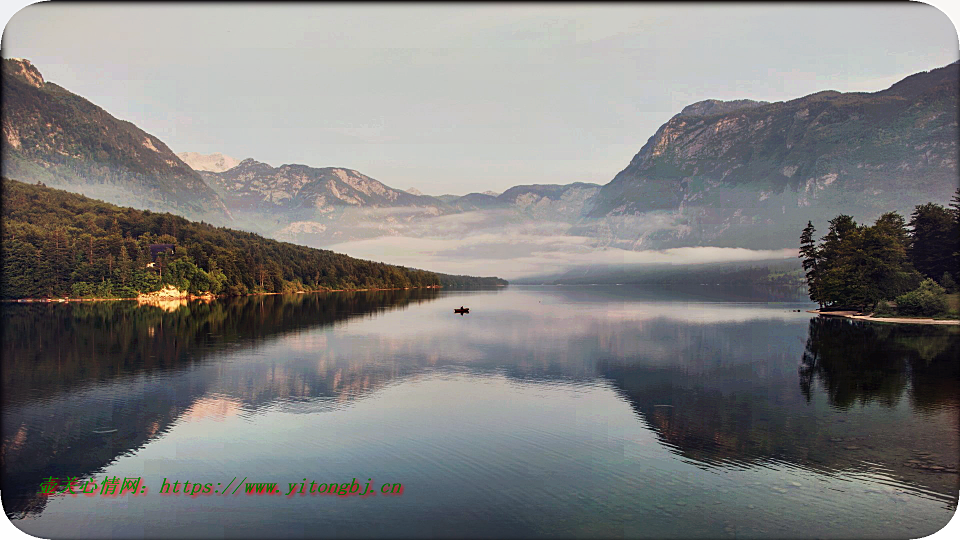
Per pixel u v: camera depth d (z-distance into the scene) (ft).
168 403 182.19
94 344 308.81
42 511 105.60
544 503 107.65
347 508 105.70
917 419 164.14
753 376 229.45
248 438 146.10
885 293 479.82
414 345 320.29
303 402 184.24
